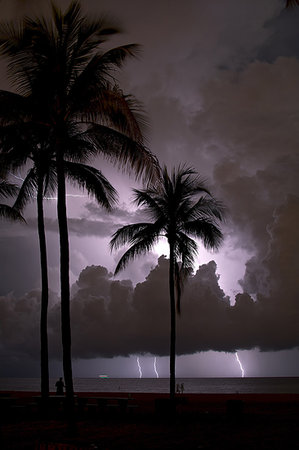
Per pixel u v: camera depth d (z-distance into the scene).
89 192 16.38
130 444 12.11
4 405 18.38
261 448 11.45
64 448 7.44
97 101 14.30
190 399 31.20
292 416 19.00
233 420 17.73
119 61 14.26
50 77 13.81
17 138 14.41
